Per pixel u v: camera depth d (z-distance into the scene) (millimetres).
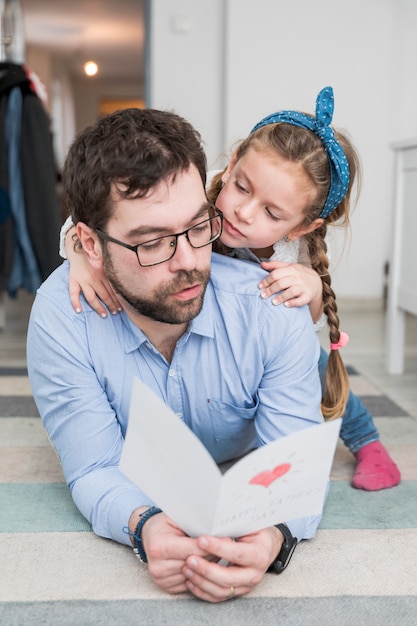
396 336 2428
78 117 11953
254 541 1000
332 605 1004
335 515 1305
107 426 1179
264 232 1269
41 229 2957
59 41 9016
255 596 1024
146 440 933
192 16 4059
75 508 1316
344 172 1267
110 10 7480
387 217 4016
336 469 1540
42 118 2945
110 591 1033
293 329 1162
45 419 1209
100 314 1163
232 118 3979
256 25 3912
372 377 2395
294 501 982
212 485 896
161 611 984
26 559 1125
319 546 1181
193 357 1188
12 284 3000
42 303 1190
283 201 1236
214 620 964
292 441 896
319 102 1265
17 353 2799
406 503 1362
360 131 3969
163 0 4055
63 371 1160
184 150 976
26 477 1479
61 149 10180
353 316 3711
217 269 1215
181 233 980
